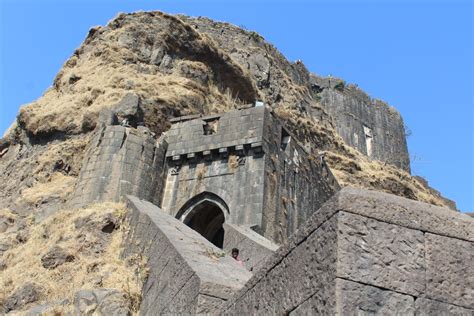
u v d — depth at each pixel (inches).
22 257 685.9
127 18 1518.2
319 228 222.8
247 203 920.9
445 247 217.3
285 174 1043.3
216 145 1000.9
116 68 1347.2
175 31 1530.5
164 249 450.0
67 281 563.8
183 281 358.6
